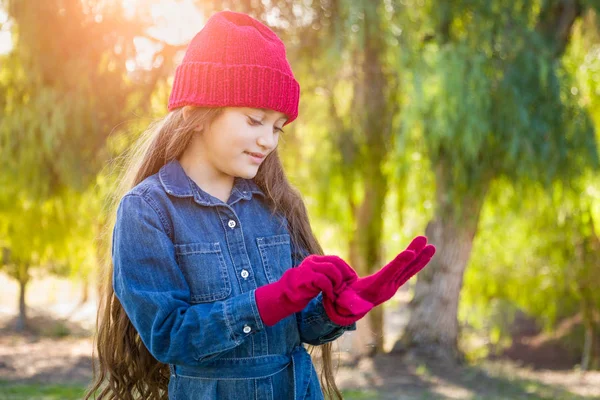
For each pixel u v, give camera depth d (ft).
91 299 65.05
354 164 26.00
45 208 29.27
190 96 4.75
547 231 33.04
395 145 24.62
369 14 22.44
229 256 4.85
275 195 5.38
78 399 19.77
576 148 24.17
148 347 4.34
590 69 30.25
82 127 24.27
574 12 26.66
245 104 4.64
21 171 25.23
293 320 5.02
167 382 5.39
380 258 29.12
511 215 30.07
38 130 24.50
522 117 22.88
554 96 23.80
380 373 25.73
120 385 5.22
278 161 5.54
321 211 28.66
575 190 25.31
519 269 37.11
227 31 4.73
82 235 30.45
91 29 24.68
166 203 4.75
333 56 22.57
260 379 4.77
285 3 23.49
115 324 5.23
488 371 26.99
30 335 40.83
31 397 20.08
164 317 4.28
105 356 5.25
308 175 26.61
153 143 5.17
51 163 25.53
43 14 24.06
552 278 36.96
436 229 27.99
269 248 5.11
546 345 44.73
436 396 22.49
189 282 4.67
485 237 34.27
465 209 26.32
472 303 38.60
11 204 28.71
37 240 30.48
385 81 24.16
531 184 24.73
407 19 23.27
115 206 5.52
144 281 4.45
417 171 26.09
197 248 4.72
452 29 25.26
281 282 4.18
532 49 24.06
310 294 4.13
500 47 23.79
